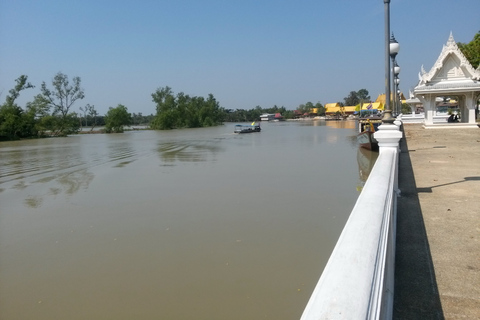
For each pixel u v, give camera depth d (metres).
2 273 8.07
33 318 6.34
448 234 5.30
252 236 9.83
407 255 4.67
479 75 24.61
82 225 11.29
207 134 66.00
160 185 17.16
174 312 6.37
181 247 9.22
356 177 18.11
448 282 3.93
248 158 27.20
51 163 26.55
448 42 24.97
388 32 9.32
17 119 65.00
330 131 62.84
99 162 26.62
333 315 1.53
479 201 6.93
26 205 13.95
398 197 7.55
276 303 6.57
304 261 8.22
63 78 81.56
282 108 194.62
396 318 3.33
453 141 18.48
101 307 6.61
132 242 9.71
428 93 25.84
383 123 9.39
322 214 11.70
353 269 1.97
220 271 7.84
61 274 7.97
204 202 13.59
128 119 91.81
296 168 21.48
